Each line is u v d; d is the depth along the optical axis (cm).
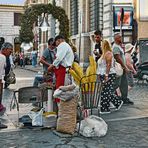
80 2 3131
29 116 825
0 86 957
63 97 740
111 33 2469
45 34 4162
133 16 2388
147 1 2386
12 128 810
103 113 977
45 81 988
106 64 962
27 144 679
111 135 746
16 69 3819
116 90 1066
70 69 827
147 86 1714
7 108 1075
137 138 721
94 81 808
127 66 1190
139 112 1001
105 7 2559
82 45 2994
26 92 832
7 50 961
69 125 746
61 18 2636
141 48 2038
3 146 668
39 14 2562
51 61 1055
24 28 2584
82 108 782
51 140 707
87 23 3067
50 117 814
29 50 4719
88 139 714
